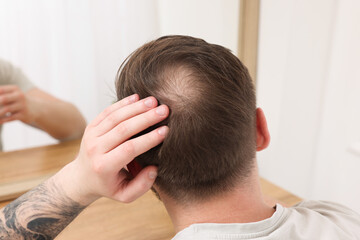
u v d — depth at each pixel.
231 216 0.40
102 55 0.95
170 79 0.36
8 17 0.80
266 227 0.39
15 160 0.91
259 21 1.12
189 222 0.41
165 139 0.36
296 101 1.27
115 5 0.92
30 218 0.48
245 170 0.40
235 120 0.37
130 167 0.43
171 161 0.38
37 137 0.93
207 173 0.38
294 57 1.21
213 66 0.36
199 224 0.39
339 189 1.31
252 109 0.39
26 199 0.48
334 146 1.29
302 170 1.39
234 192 0.40
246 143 0.39
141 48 0.40
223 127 0.36
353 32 1.13
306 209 0.47
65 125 0.96
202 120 0.35
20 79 0.86
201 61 0.36
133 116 0.37
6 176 0.86
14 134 0.90
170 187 0.41
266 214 0.42
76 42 0.90
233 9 1.07
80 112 0.97
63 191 0.47
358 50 1.13
